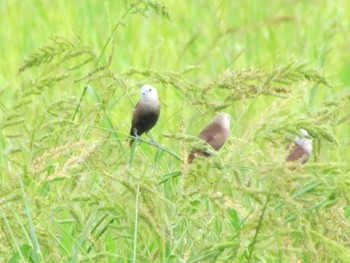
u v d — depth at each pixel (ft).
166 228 31.71
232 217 35.27
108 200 31.94
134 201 31.91
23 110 37.60
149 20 79.36
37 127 34.22
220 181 31.27
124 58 71.20
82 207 35.17
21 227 31.78
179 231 34.42
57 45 38.04
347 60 67.15
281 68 35.83
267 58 68.54
